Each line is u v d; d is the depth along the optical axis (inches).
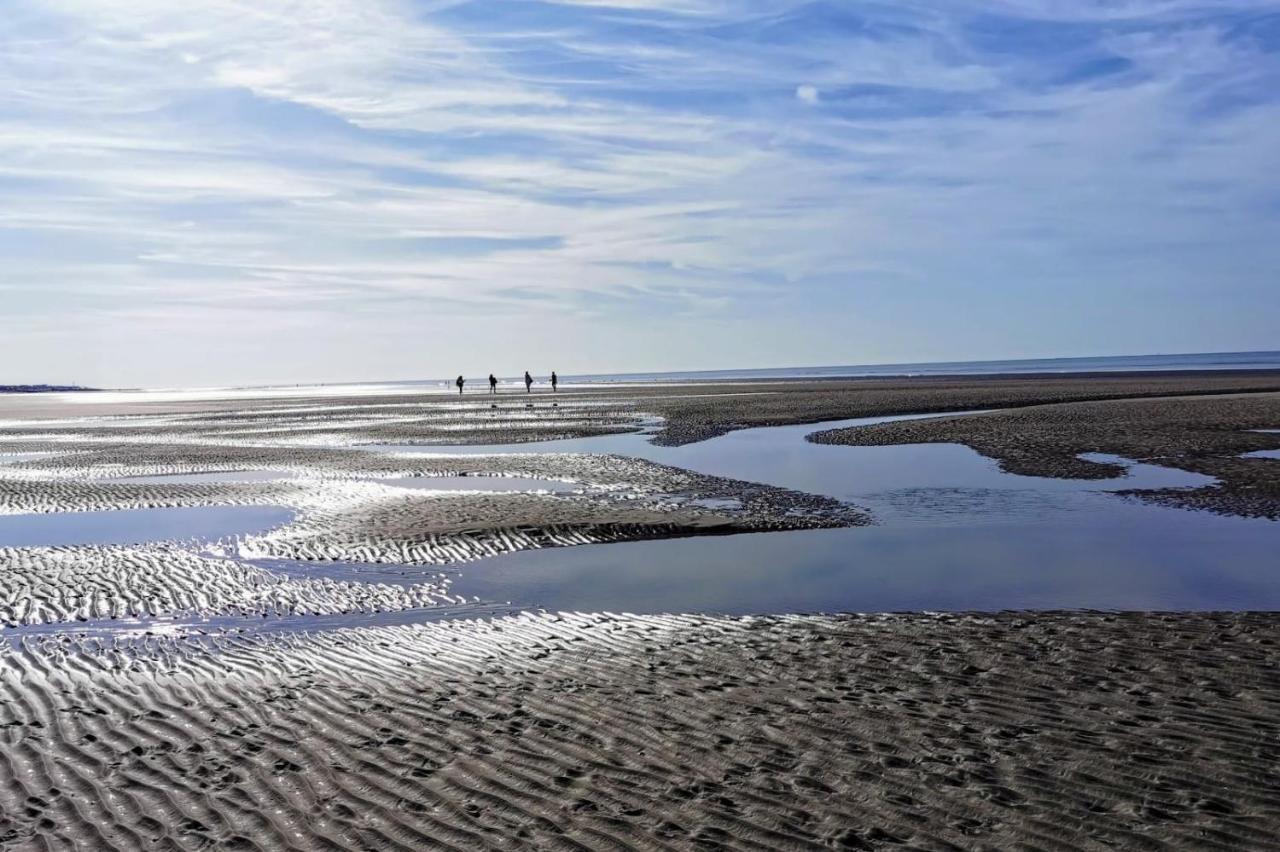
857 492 932.0
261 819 273.1
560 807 277.4
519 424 1932.8
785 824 263.7
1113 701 353.1
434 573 636.7
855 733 328.5
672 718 348.8
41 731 351.3
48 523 876.6
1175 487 911.0
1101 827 256.4
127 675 424.8
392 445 1565.0
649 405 2514.8
